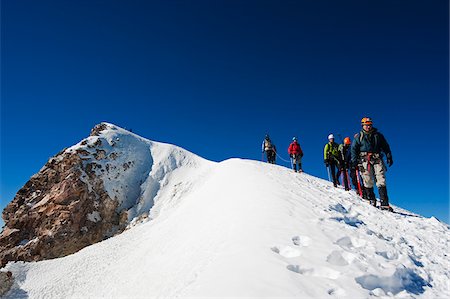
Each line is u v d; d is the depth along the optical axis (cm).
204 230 998
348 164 1394
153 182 5012
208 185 2048
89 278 1611
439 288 545
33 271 1983
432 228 948
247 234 680
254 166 1911
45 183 4350
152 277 938
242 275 489
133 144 5706
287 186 1210
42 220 3775
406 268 562
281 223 711
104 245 2102
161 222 2023
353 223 828
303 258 541
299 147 1839
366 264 538
